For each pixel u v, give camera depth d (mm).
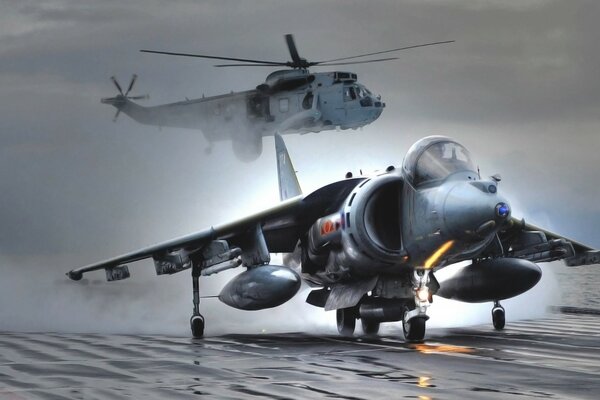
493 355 54344
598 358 52562
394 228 67250
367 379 44844
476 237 60719
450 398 39125
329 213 74500
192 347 61938
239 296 71938
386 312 67312
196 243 73562
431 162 64438
